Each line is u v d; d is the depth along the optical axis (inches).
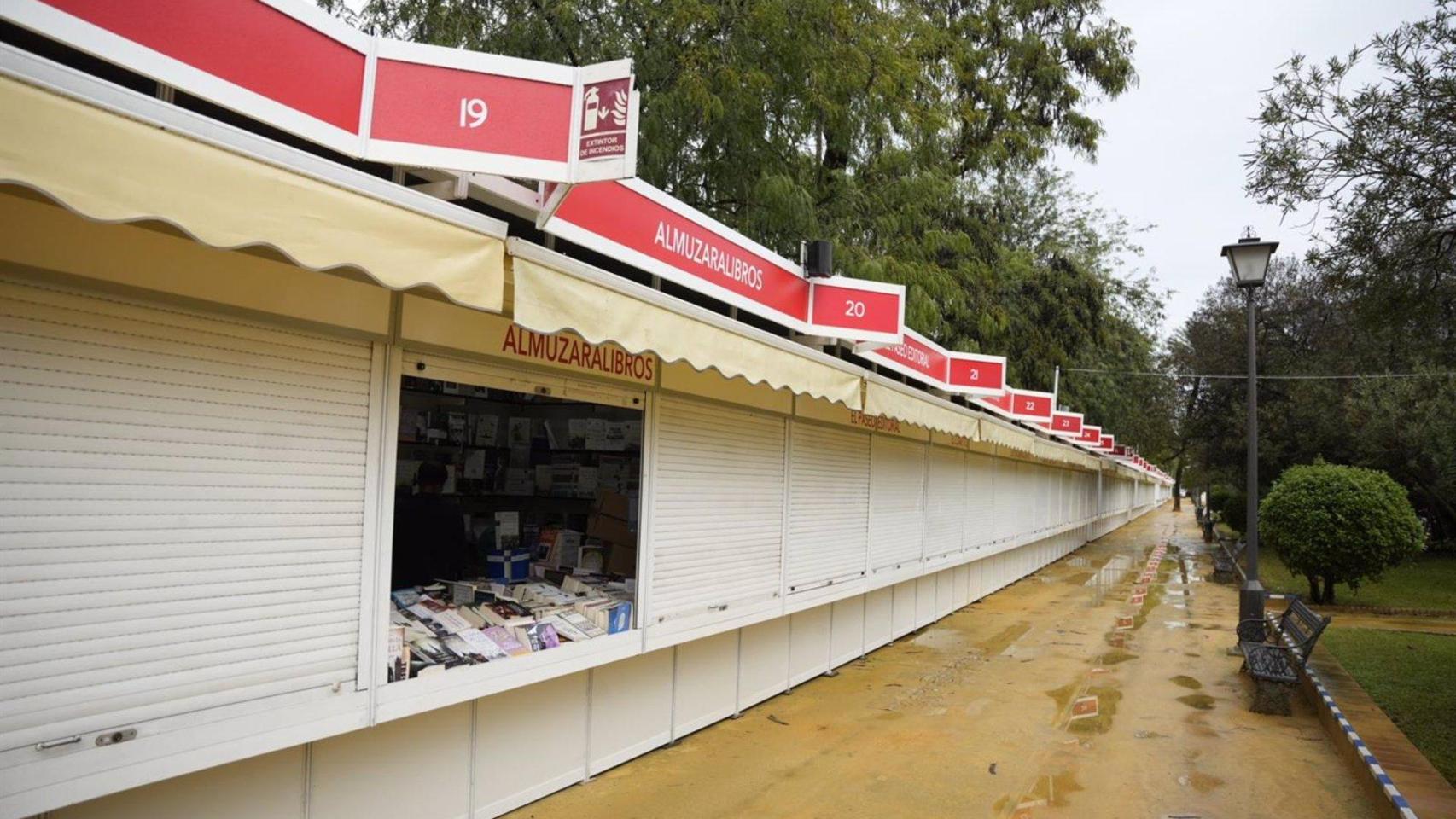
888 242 533.3
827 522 313.4
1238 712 303.0
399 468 231.3
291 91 114.7
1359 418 851.4
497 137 128.0
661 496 218.1
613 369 201.0
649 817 191.5
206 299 120.0
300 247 105.4
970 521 529.0
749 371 208.5
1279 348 1075.3
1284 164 302.0
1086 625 493.7
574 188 166.2
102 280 108.9
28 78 82.2
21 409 103.3
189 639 118.5
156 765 113.7
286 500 131.0
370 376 144.8
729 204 450.9
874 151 537.0
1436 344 323.3
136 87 126.6
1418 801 194.4
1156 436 1406.3
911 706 299.3
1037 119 785.6
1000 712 295.4
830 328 270.5
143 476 114.3
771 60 426.0
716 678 264.2
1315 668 340.8
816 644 336.5
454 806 171.5
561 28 393.1
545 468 269.1
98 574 109.4
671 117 400.5
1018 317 868.6
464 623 178.5
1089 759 246.8
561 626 192.5
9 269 102.0
